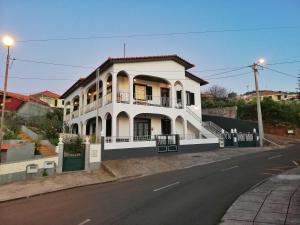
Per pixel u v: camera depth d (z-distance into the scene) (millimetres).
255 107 42875
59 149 17469
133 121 26031
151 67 26688
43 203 10516
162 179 14180
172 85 27984
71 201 10492
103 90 25891
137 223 7348
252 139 30781
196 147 26141
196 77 32469
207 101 48656
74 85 33875
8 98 43719
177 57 28219
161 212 8258
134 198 10289
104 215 8258
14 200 11523
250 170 15336
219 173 14734
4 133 20578
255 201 9023
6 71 16047
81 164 18078
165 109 26984
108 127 27469
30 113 39531
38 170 16156
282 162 17906
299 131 41500
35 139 21125
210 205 8797
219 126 36375
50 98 59500
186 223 7191
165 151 23891
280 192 10031
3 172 14547
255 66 30875
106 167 17922
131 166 18484
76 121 33844
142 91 28266
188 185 12086
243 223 7012
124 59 24547
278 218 7297
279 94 68812
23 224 7801
